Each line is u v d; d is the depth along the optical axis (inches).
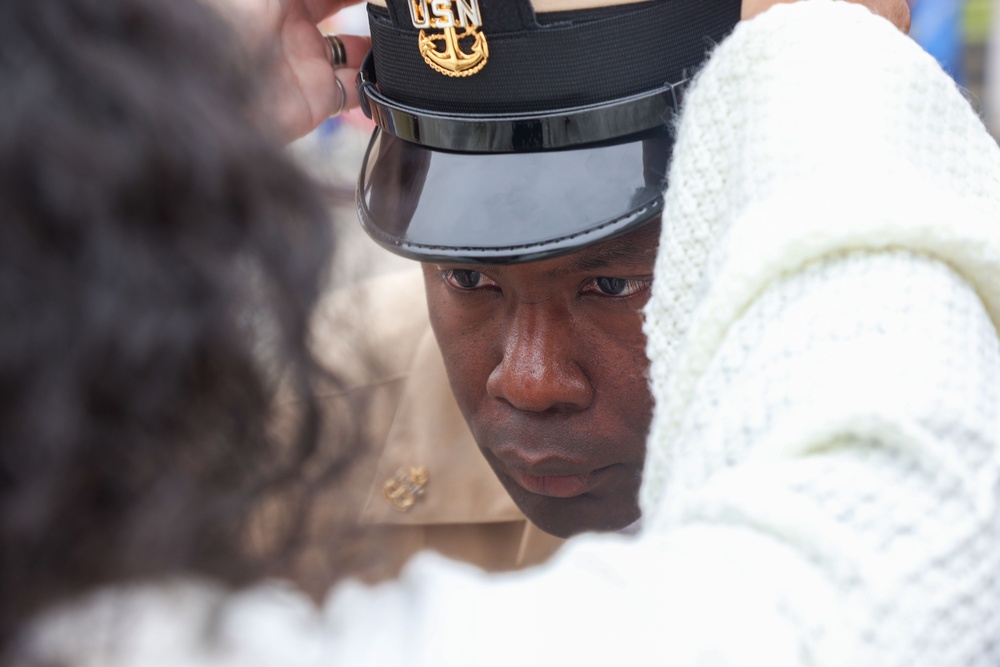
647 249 70.9
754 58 51.8
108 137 31.5
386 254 121.3
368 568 40.1
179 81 33.9
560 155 71.5
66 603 32.9
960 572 37.3
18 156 30.5
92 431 31.8
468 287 78.0
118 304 31.1
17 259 30.5
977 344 42.3
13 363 30.4
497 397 78.2
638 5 69.2
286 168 36.1
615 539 41.4
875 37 50.8
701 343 45.8
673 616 35.5
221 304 33.0
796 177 46.3
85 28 32.9
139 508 32.5
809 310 42.6
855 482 38.0
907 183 44.7
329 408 38.7
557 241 69.1
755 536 37.5
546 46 69.8
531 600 36.9
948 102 52.1
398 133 76.9
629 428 76.9
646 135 71.1
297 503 37.7
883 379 39.0
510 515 109.6
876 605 35.7
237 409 35.4
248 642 34.0
